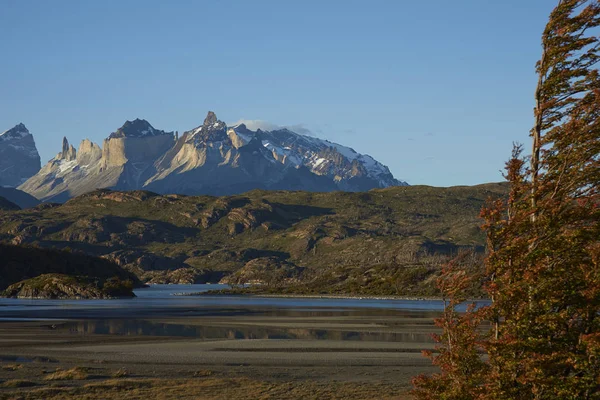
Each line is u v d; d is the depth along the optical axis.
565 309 25.52
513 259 26.45
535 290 25.28
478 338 27.06
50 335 93.19
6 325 113.19
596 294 24.56
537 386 24.73
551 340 25.31
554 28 27.67
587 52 27.00
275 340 86.62
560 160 26.62
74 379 53.16
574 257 25.83
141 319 131.62
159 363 63.88
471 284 27.50
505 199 27.62
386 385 51.09
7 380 52.34
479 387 25.81
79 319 131.00
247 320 129.12
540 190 26.23
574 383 23.84
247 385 50.66
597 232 25.58
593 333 24.11
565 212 25.86
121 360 65.88
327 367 61.44
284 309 176.62
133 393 47.16
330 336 93.19
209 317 139.25
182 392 47.66
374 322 123.19
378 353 72.00
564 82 27.36
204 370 58.44
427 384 27.95
